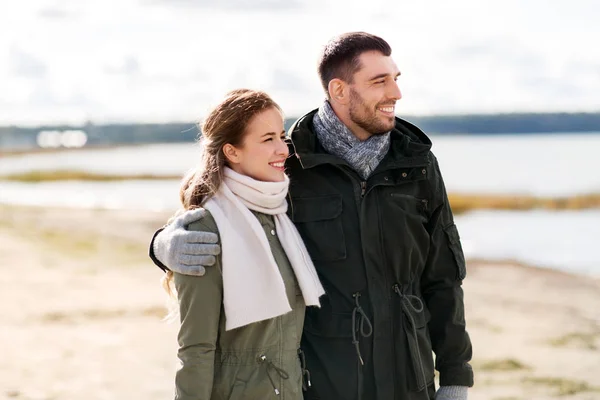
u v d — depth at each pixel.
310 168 2.88
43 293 10.39
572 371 6.73
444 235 2.98
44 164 67.00
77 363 7.06
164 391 6.29
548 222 22.95
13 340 7.89
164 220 20.88
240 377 2.53
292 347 2.63
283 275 2.61
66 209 24.58
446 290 3.00
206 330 2.48
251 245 2.52
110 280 11.47
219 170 2.57
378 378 2.76
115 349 7.57
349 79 2.82
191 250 2.46
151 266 12.90
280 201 2.64
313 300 2.59
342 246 2.82
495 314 9.41
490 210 26.06
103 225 19.58
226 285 2.48
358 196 2.85
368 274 2.81
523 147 85.44
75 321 8.77
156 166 61.47
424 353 2.87
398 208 2.86
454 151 75.94
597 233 20.45
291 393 2.57
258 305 2.49
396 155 2.88
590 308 9.78
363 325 2.78
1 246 15.21
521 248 17.89
